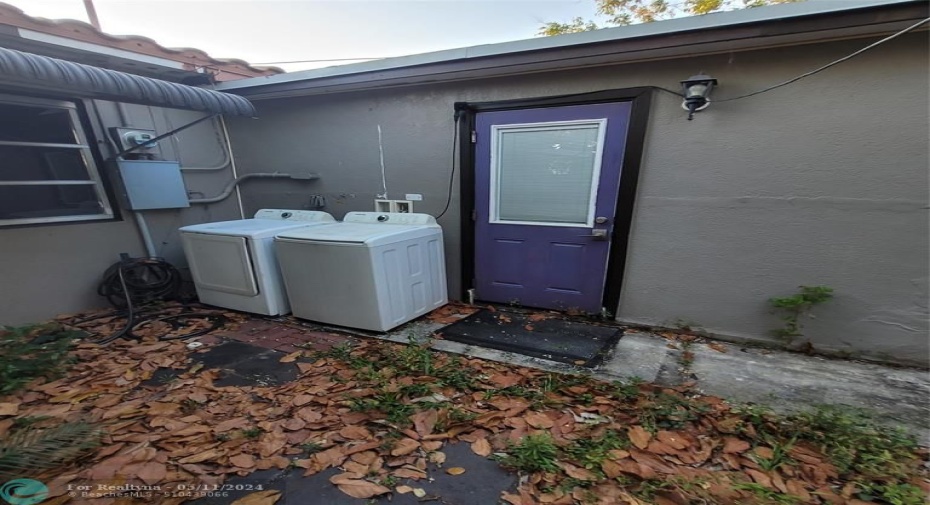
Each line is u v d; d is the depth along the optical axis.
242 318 3.35
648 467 1.49
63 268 3.25
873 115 2.16
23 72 2.09
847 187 2.29
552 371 2.34
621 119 2.78
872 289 2.35
